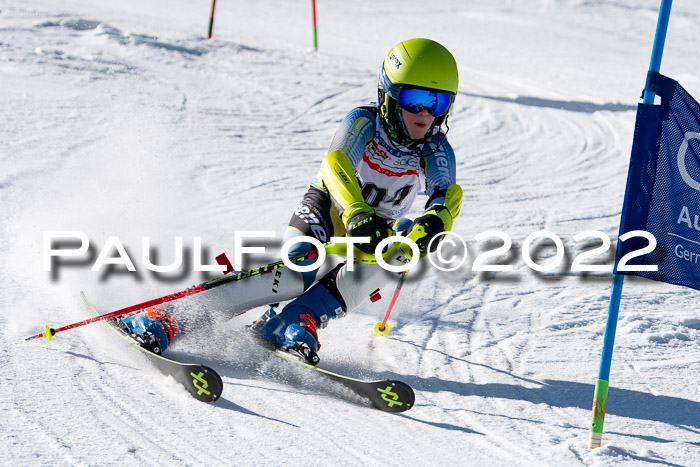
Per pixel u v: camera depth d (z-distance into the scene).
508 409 6.85
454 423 6.42
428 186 7.62
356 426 6.16
